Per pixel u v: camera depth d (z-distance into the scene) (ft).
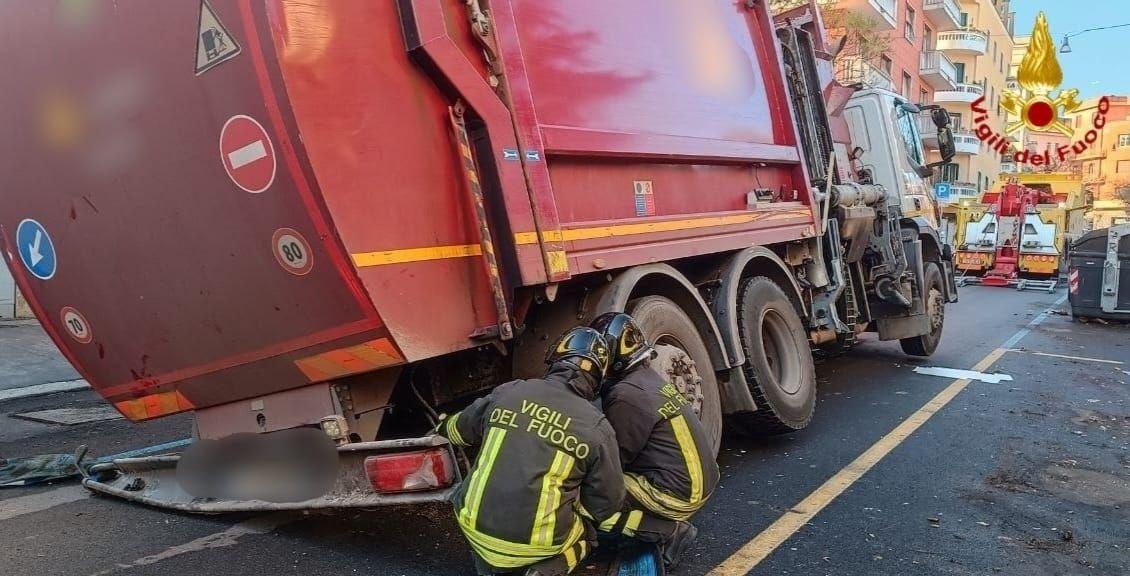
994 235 65.92
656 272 14.23
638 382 10.84
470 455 10.95
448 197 10.53
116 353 12.66
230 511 12.00
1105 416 21.40
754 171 19.21
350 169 9.39
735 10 18.98
